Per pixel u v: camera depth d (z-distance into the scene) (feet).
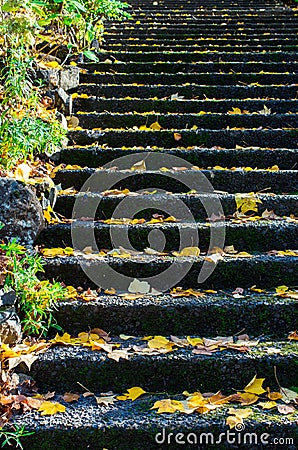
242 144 12.60
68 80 14.34
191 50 18.49
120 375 7.30
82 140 12.48
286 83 15.60
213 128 13.24
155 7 26.53
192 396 7.07
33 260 8.16
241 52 17.83
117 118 13.24
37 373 7.27
